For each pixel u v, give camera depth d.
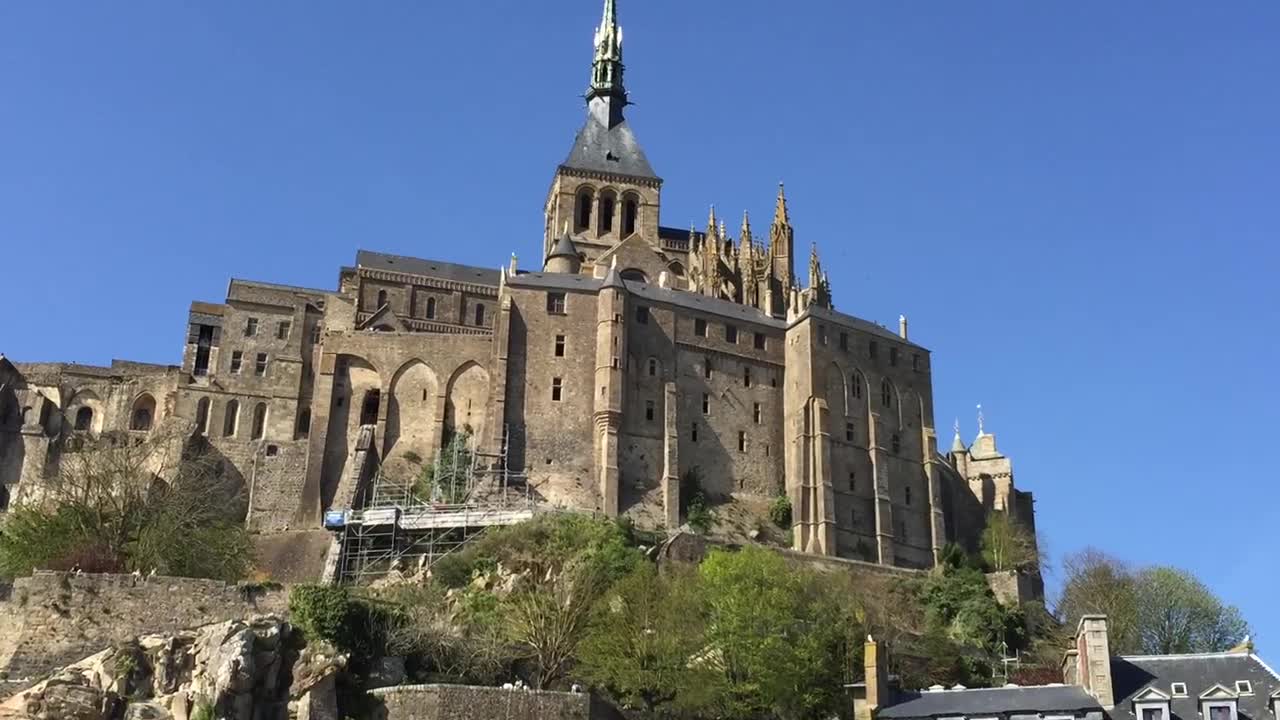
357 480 129.50
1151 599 113.56
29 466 134.62
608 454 129.50
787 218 160.62
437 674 82.88
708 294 156.00
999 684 97.75
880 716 66.00
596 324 135.50
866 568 124.00
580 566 104.38
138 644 76.19
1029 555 134.00
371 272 154.25
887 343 142.12
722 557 100.12
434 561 113.00
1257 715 61.72
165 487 115.50
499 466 128.88
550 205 177.88
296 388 140.38
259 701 74.69
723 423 136.50
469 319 156.50
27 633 79.75
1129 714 62.44
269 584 83.44
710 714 82.00
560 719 72.88
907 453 139.12
